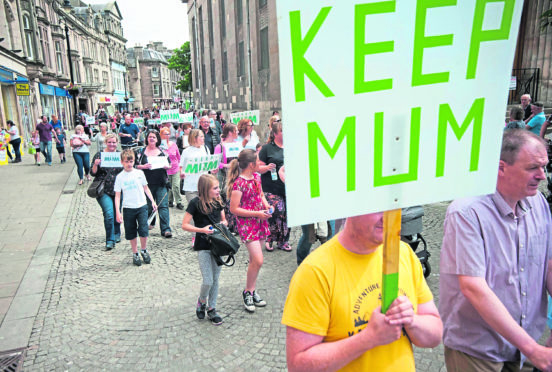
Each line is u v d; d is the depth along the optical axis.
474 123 1.35
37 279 5.12
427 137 1.30
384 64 1.21
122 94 74.25
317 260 1.45
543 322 2.02
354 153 1.23
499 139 1.39
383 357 1.44
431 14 1.22
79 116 24.45
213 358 3.36
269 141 5.34
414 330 1.47
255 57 19.91
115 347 3.57
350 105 1.20
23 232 7.17
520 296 1.89
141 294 4.60
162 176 6.61
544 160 1.73
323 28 1.13
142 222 5.44
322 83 1.16
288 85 1.13
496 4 1.29
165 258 5.72
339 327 1.42
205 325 3.87
